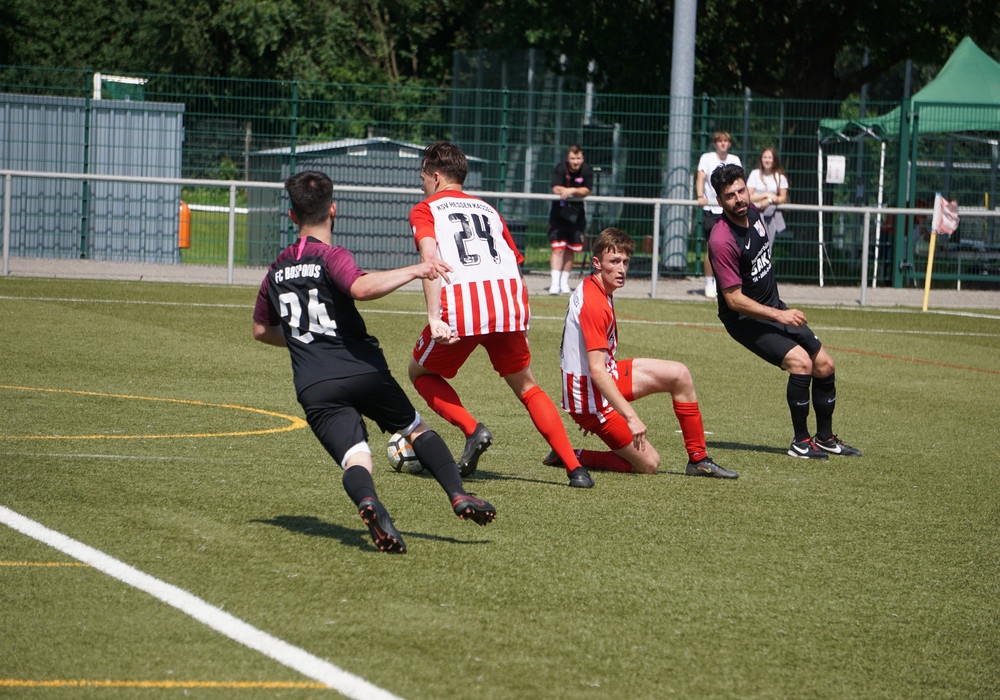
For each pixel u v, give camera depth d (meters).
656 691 7.90
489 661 8.27
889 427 19.02
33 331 24.70
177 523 11.41
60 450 14.38
